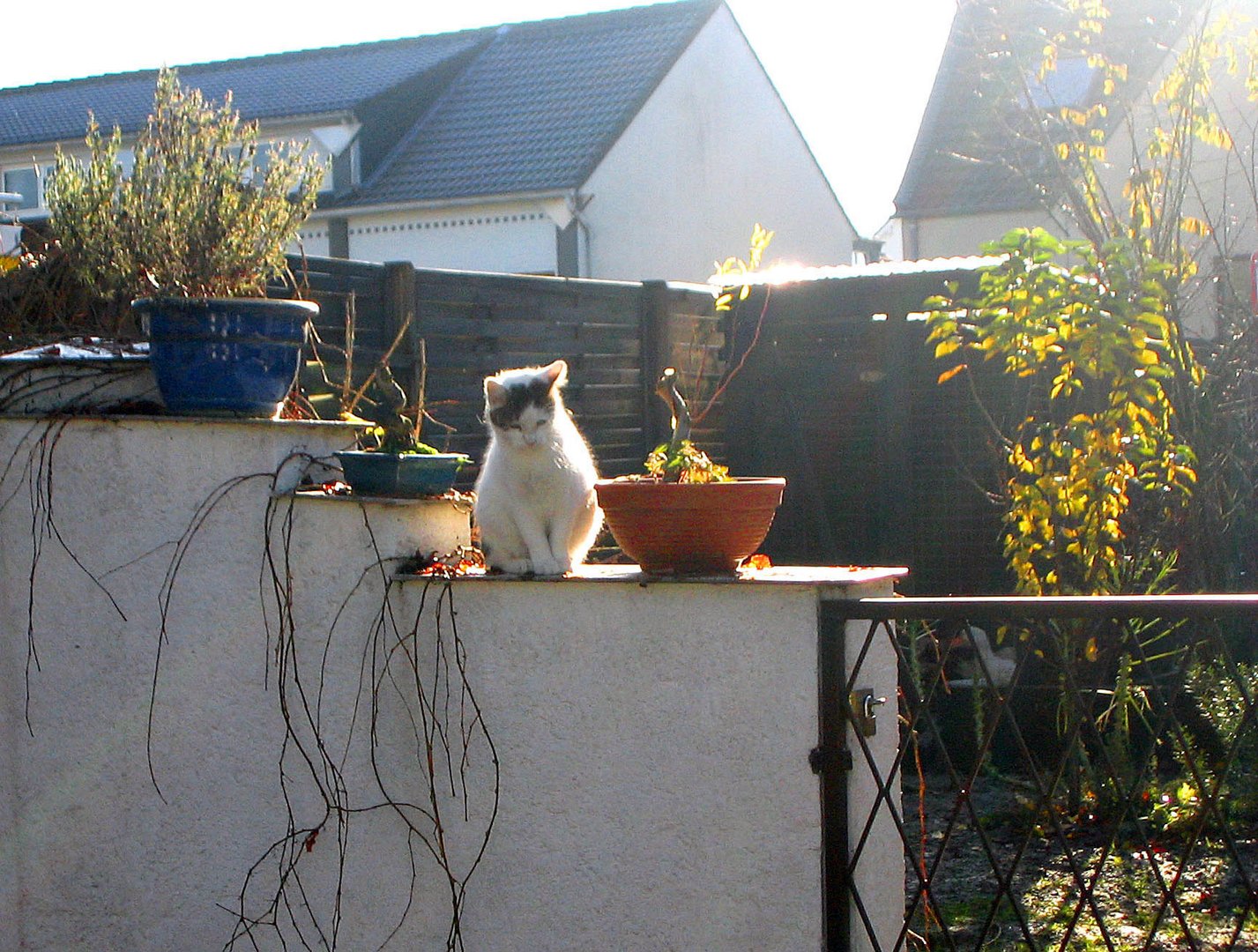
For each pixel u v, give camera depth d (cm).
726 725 296
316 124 1538
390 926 334
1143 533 560
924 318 659
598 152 1476
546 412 328
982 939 286
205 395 337
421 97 1642
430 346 542
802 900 289
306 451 351
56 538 350
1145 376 526
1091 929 397
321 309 489
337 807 337
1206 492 553
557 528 332
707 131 1720
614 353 657
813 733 288
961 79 1466
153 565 346
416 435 365
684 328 703
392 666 331
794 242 1953
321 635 337
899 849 317
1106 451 500
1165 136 647
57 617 351
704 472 310
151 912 351
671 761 302
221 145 397
